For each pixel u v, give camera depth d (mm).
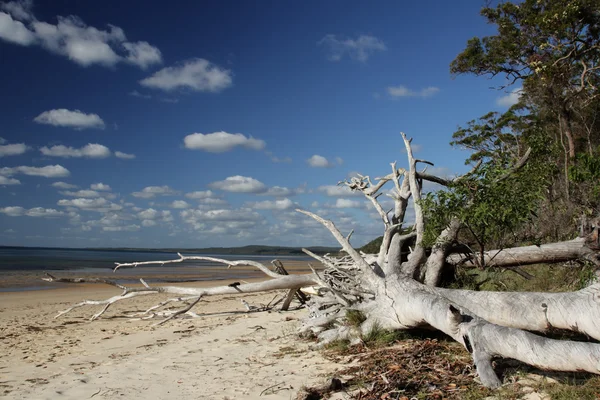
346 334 7152
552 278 9836
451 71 23797
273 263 12938
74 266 44844
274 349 7414
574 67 20328
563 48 20266
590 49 19797
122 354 8234
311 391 4773
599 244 6367
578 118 20188
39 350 9031
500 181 7242
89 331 11227
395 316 6875
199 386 5520
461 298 6348
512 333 4520
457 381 4754
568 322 4945
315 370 5801
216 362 6773
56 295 20062
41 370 7242
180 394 5246
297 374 5695
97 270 39719
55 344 9641
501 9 21703
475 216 6980
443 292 6680
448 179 8836
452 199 7344
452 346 6172
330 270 10242
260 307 13383
